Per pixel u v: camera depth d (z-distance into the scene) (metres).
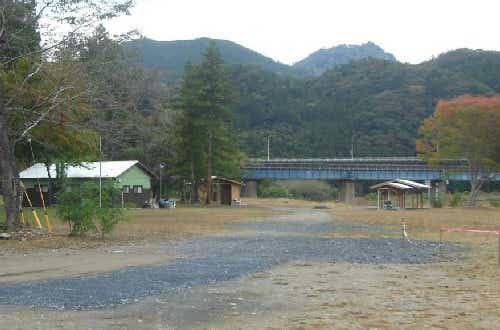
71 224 23.52
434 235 25.62
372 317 8.65
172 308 9.19
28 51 21.31
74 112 22.59
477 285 11.80
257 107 152.25
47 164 34.00
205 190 71.44
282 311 9.05
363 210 58.00
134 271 13.38
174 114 65.25
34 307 9.18
